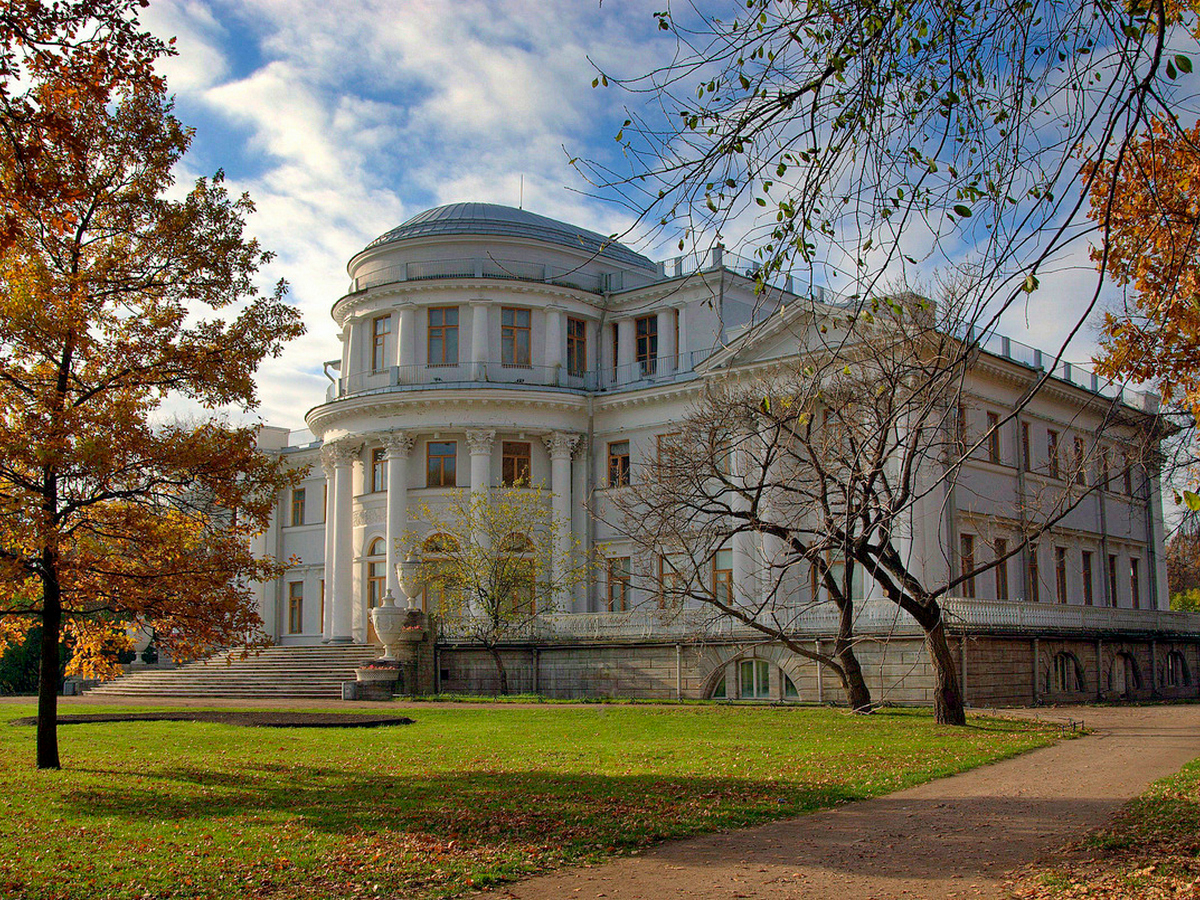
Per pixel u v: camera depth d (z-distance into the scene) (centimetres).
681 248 911
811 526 3684
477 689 4169
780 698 3538
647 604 3975
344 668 4294
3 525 1750
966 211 850
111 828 1322
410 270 5047
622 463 4878
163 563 1916
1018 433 4128
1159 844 1116
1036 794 1479
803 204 897
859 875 1034
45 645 1916
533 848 1171
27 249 1797
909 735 2286
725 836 1234
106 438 1772
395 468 4866
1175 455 1437
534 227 5144
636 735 2369
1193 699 4059
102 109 1850
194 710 3244
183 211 1928
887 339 1952
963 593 3731
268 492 2005
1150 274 1272
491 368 4903
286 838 1239
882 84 877
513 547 4359
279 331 2003
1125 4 834
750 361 4016
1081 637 3750
